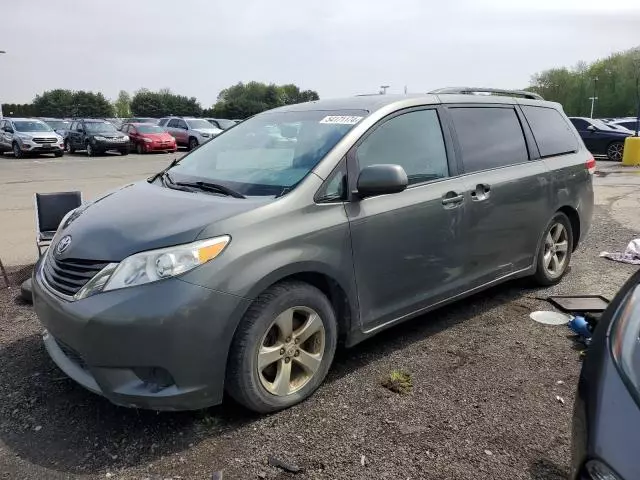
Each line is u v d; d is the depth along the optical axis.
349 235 3.32
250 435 2.93
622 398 1.76
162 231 2.87
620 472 1.60
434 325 4.39
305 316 3.21
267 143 3.83
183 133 29.02
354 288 3.40
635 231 7.88
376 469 2.66
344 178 3.40
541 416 3.11
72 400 3.28
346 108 3.91
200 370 2.76
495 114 4.61
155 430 2.97
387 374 3.57
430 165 3.92
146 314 2.66
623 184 13.30
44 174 17.14
